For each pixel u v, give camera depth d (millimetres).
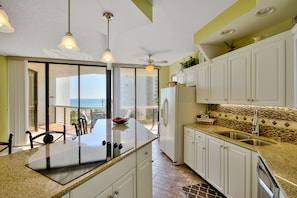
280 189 1060
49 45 3434
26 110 4496
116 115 5371
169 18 2393
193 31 2861
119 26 2088
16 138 4402
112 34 2465
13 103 4379
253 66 2082
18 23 2408
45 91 4879
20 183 1014
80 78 5137
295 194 962
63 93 5203
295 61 1533
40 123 4965
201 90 3273
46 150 1637
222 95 2662
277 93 1792
